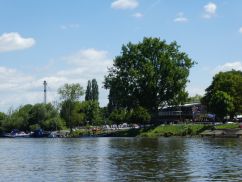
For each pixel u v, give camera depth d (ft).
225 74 557.74
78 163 166.61
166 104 508.94
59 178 124.26
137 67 495.00
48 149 268.00
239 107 531.09
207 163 158.61
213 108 502.79
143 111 547.90
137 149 242.37
